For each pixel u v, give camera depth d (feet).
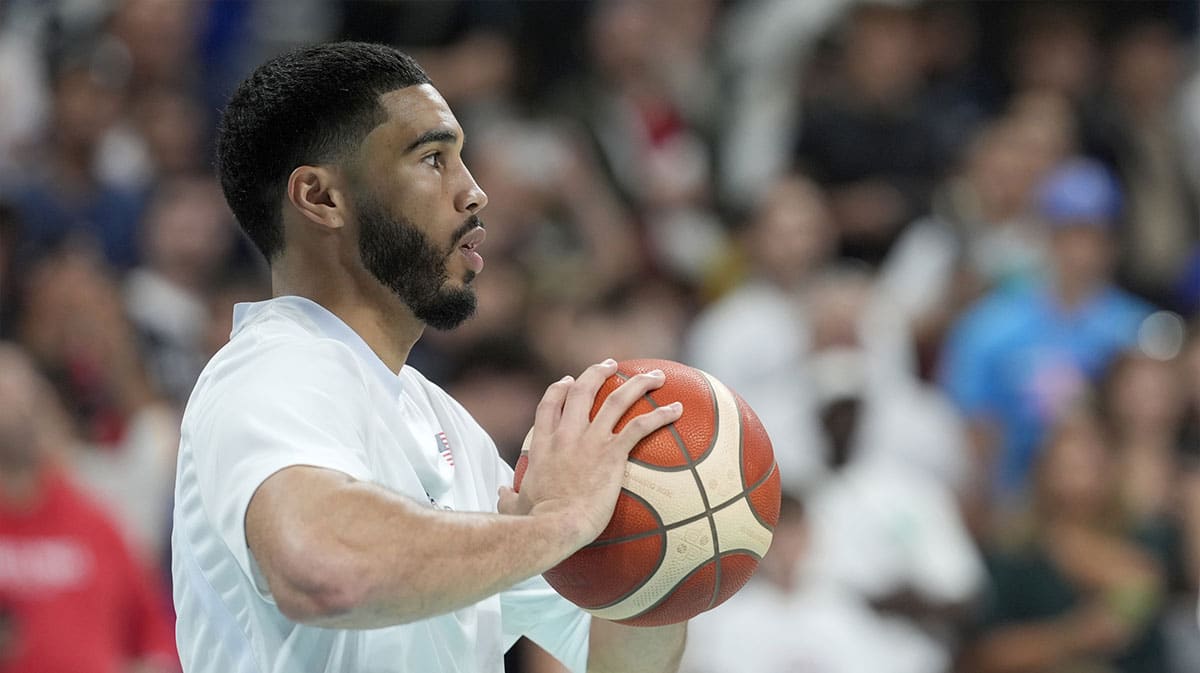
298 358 36.83
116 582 81.51
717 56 136.67
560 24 129.49
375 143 38.60
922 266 123.24
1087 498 97.76
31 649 78.07
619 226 121.39
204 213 103.14
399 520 33.47
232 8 127.85
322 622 32.96
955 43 142.41
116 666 81.20
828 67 133.49
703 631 89.66
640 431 38.83
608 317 106.83
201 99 122.72
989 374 113.50
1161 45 141.08
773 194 116.57
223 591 38.14
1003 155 125.59
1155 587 97.81
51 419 85.56
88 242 103.96
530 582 45.19
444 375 97.86
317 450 34.76
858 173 127.85
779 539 89.81
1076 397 109.19
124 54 117.19
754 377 110.01
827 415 99.71
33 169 107.04
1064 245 115.44
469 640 39.99
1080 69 141.69
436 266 39.14
